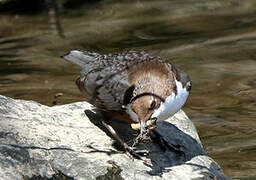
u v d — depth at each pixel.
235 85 13.56
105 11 19.45
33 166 7.52
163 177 7.80
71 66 14.98
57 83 13.75
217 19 18.12
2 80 13.97
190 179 7.94
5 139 7.79
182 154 8.52
